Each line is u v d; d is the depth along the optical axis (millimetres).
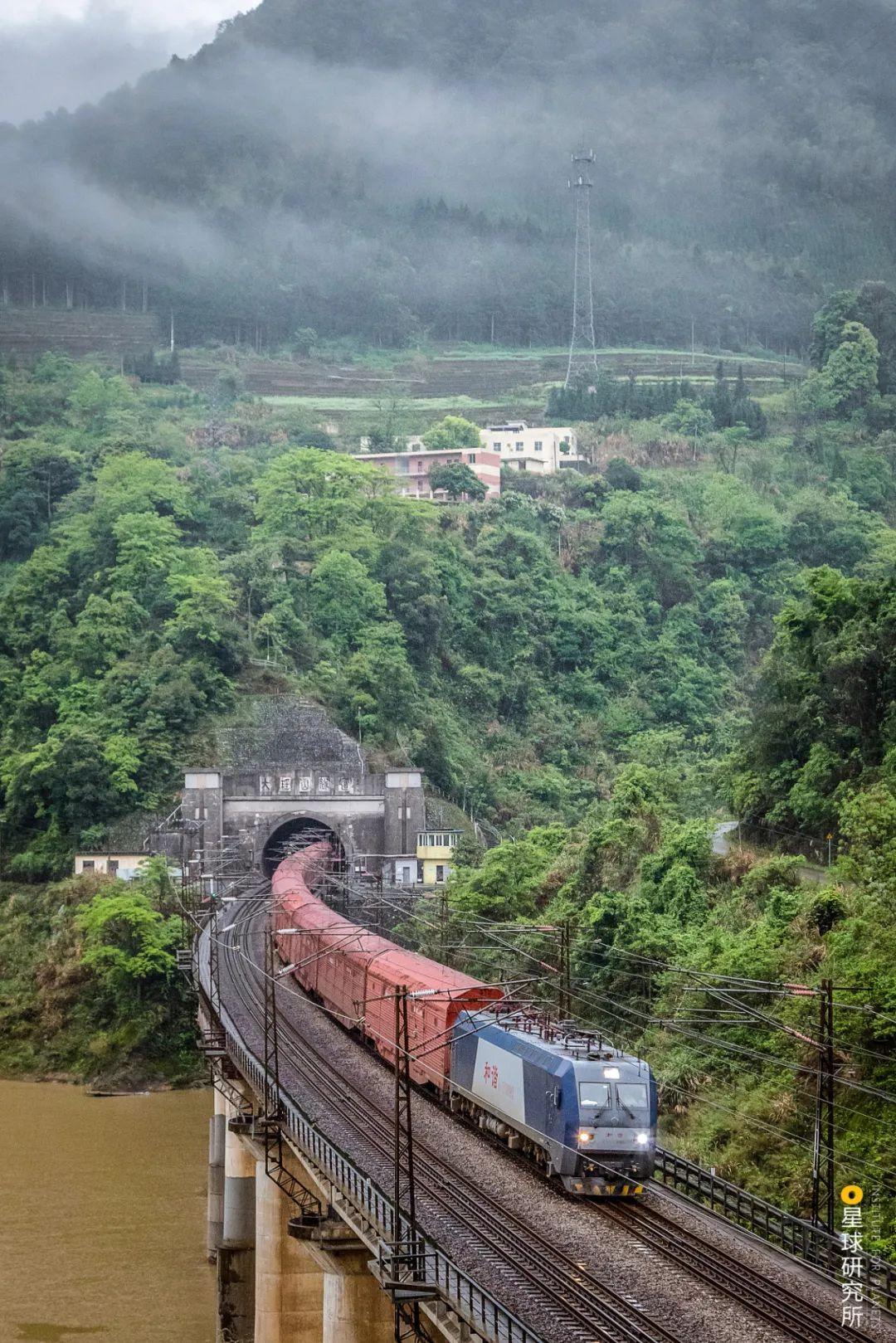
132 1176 121125
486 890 150625
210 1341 87375
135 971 168500
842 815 113375
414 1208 54781
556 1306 49969
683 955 111000
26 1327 88438
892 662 125062
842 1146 81500
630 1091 64625
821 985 76000
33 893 198250
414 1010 86688
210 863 197500
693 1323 49219
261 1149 78875
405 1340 57219
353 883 192625
